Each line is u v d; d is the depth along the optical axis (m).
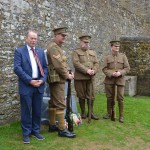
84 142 5.10
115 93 6.43
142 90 11.64
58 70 5.12
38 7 6.66
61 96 5.27
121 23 12.13
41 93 5.01
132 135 5.64
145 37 11.63
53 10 7.30
